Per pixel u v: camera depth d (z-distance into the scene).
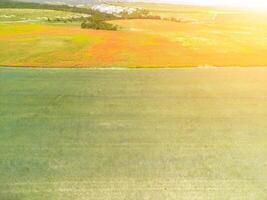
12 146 17.09
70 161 15.80
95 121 20.45
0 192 13.21
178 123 20.53
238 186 13.95
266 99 24.58
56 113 21.42
